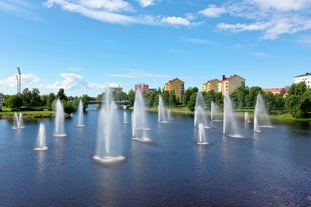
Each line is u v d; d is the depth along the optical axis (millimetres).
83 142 52219
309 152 44250
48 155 40781
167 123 92062
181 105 191250
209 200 24578
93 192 26125
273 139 57406
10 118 108000
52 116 114625
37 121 96312
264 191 26797
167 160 38156
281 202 24328
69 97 197125
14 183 28500
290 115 115125
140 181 29219
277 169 34312
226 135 63094
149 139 56344
